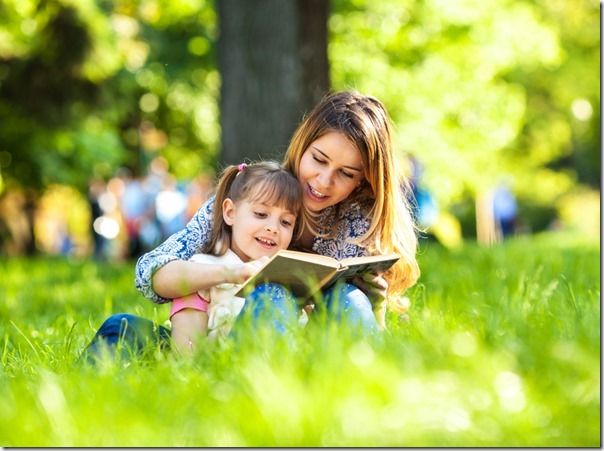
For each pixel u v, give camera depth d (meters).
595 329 8.77
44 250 70.31
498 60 56.88
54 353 10.92
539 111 82.81
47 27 45.69
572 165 93.12
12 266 32.75
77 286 24.08
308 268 9.61
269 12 28.58
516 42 56.75
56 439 6.89
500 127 59.47
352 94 11.65
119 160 56.56
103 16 47.28
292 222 11.05
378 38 52.22
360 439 6.41
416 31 53.06
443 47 53.81
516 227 86.56
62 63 46.59
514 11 57.03
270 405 6.67
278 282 9.80
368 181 11.57
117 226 56.72
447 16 53.16
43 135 51.41
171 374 8.29
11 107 48.59
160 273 10.67
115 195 56.88
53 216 69.62
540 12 72.12
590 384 7.14
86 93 48.41
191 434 6.71
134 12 52.75
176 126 61.50
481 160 62.31
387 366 7.23
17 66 47.06
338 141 11.21
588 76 81.62
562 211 91.62
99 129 55.12
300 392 6.88
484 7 54.91
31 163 53.25
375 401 6.82
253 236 10.91
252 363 7.71
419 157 56.31
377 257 10.39
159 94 58.81
